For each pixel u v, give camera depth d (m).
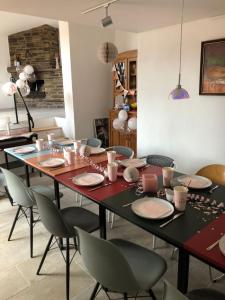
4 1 2.29
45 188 2.77
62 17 2.89
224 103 3.04
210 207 1.65
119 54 4.96
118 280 1.29
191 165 3.55
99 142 3.41
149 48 3.71
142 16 2.89
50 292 1.90
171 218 1.53
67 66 5.03
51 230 1.84
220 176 2.33
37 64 7.14
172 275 2.02
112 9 2.60
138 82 3.99
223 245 1.24
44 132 5.21
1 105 7.68
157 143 3.93
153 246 2.38
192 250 1.23
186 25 3.19
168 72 3.54
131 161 2.55
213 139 3.23
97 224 1.97
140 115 4.10
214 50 2.98
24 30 7.03
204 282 1.95
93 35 5.16
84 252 1.38
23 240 2.53
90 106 5.45
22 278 2.04
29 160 2.73
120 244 1.72
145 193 1.88
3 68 7.57
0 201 3.35
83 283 1.98
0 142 4.13
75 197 3.46
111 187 2.00
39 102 7.56
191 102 3.36
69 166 2.51
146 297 1.81
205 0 2.36
